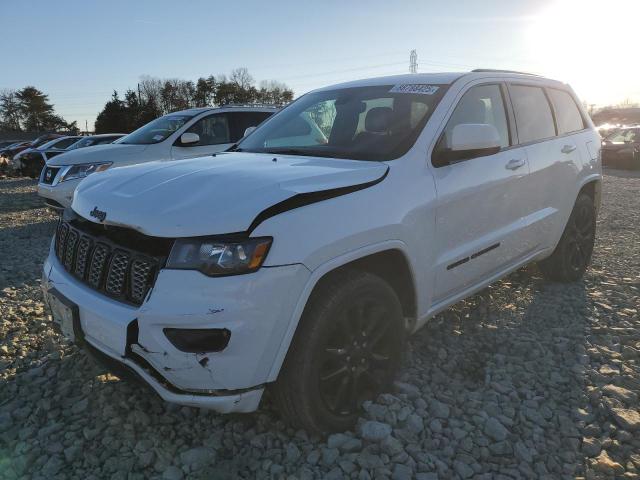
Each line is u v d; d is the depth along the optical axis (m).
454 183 3.23
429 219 3.03
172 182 2.69
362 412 2.76
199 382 2.28
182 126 8.27
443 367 3.38
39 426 2.85
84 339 2.60
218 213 2.32
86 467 2.53
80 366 3.46
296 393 2.48
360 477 2.38
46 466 2.51
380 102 3.63
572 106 4.93
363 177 2.77
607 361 3.46
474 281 3.57
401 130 3.27
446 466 2.46
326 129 3.65
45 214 10.47
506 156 3.77
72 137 21.00
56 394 3.16
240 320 2.24
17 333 4.00
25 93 89.31
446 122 3.35
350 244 2.56
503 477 2.40
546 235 4.32
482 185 3.44
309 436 2.65
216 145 8.35
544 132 4.36
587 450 2.57
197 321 2.22
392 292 2.82
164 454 2.57
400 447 2.53
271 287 2.29
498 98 3.94
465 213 3.32
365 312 2.73
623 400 2.97
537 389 3.12
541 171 4.11
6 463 2.56
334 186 2.61
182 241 2.29
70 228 2.94
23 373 3.41
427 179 3.07
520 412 2.88
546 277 4.94
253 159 3.16
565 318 4.14
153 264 2.35
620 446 2.59
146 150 7.96
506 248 3.79
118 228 2.55
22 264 6.13
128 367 2.40
